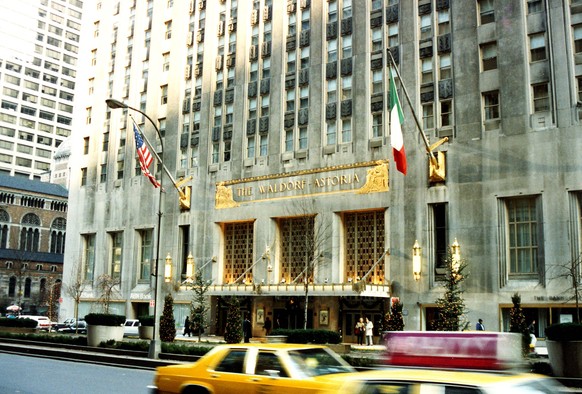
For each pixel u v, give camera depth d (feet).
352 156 148.15
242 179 167.12
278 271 157.17
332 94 155.33
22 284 385.29
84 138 219.20
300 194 155.02
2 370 73.87
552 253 119.44
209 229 172.14
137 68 205.26
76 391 55.83
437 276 132.67
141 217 190.19
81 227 209.87
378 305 138.10
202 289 155.12
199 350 92.58
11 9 474.49
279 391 34.22
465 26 137.18
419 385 23.35
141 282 187.52
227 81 178.81
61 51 504.02
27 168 467.93
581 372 63.62
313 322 146.82
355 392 24.54
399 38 146.20
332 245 147.84
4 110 460.96
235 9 181.68
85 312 202.69
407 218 137.69
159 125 193.88
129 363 87.35
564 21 125.08
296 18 165.89
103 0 225.97
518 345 48.44
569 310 116.88
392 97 114.93
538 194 122.83
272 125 164.14
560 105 123.13
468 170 131.64
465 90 134.82
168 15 200.44
